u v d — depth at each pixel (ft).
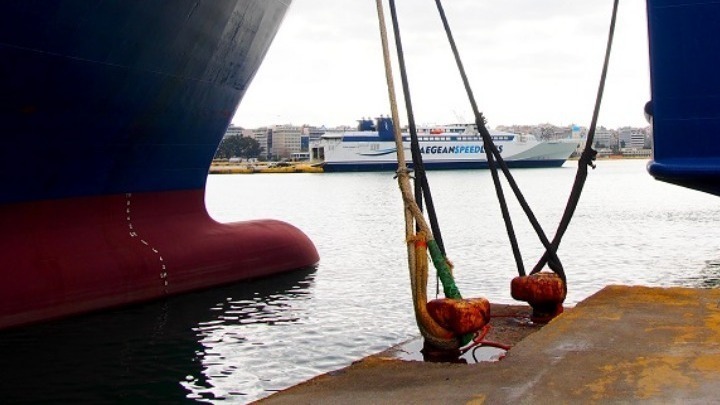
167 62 40.09
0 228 34.40
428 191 20.97
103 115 37.55
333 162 419.13
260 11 47.65
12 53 30.68
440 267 18.53
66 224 38.19
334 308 41.78
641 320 18.53
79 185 38.68
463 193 199.52
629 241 81.20
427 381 14.78
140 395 25.35
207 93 46.19
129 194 42.98
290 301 43.62
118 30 35.17
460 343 17.94
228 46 45.73
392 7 21.93
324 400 13.85
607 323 18.24
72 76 34.19
